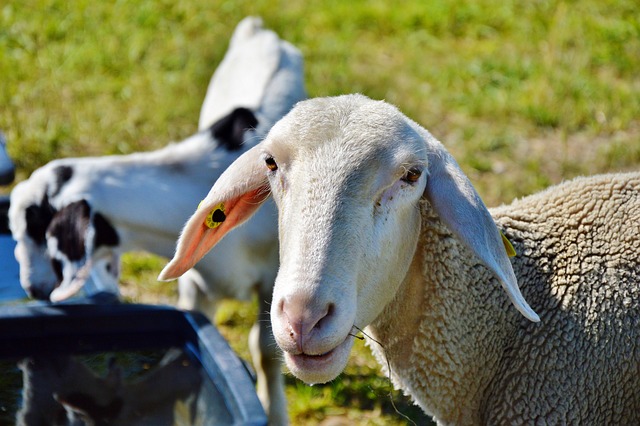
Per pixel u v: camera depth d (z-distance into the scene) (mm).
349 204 3975
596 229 4840
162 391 5863
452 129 10797
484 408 4840
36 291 6613
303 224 3930
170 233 6742
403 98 11398
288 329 3768
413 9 13961
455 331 4742
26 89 11445
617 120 10859
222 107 8266
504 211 5027
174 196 6691
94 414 5711
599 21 13383
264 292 6848
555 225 4914
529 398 4656
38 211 6547
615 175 5035
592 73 12164
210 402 5719
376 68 12320
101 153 10188
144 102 11297
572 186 5047
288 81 7906
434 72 12164
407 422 6707
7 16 13414
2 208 7434
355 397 6992
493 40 13234
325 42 12977
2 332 6109
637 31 13023
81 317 6207
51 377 6023
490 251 4062
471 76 12023
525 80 11945
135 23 13430
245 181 4570
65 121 10781
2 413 5703
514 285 4078
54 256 6418
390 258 4211
